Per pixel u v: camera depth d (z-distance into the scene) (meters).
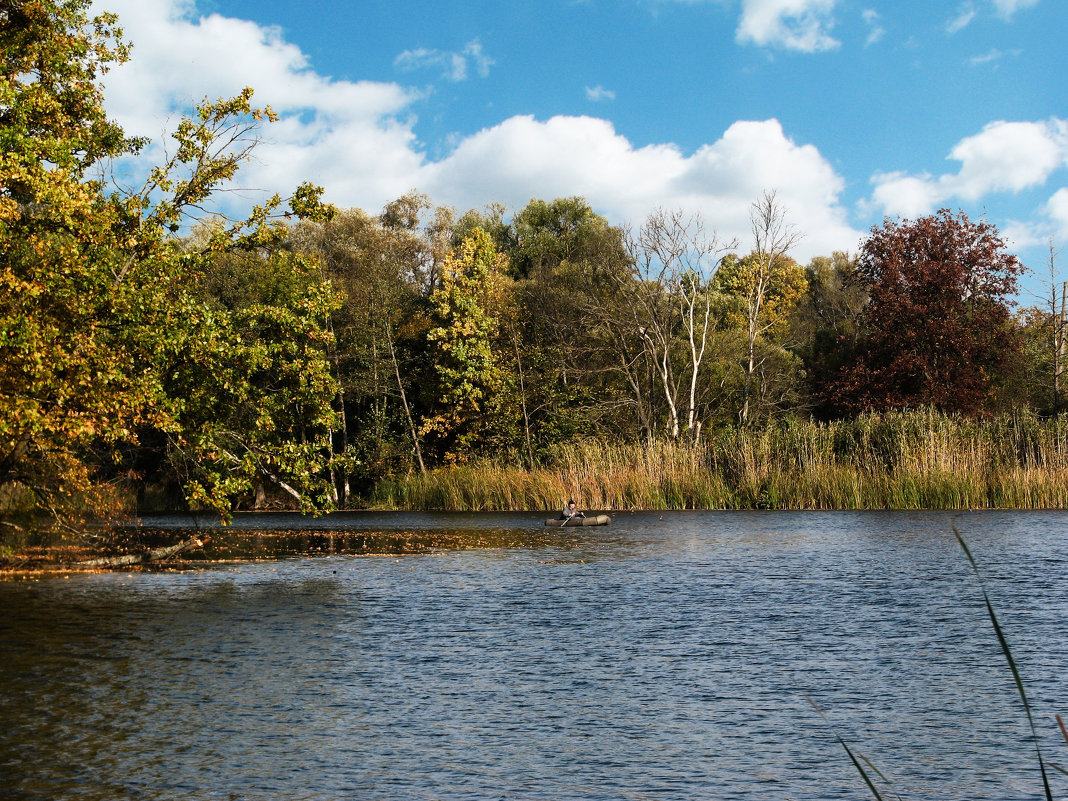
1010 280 54.22
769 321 72.12
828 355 64.12
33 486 21.38
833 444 40.25
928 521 30.88
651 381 56.47
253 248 24.73
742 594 16.88
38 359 16.97
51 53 23.92
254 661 11.63
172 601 16.50
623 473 41.78
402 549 26.20
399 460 55.28
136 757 8.02
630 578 19.23
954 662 11.38
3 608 15.69
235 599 16.70
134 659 11.73
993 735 8.61
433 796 7.16
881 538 26.25
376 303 56.25
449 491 46.97
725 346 58.19
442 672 11.06
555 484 42.72
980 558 21.19
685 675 10.89
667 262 54.28
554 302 59.41
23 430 18.14
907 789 7.28
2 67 23.11
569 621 14.37
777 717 9.23
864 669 11.09
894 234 55.47
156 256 21.59
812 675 10.84
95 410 18.53
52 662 11.55
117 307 19.16
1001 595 16.16
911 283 53.97
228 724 9.00
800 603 15.80
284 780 7.49
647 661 11.61
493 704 9.70
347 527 35.25
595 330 57.22
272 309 23.53
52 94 24.12
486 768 7.78
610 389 56.44
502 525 35.03
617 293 59.66
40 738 8.53
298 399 23.80
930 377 51.41
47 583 19.06
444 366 56.50
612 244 59.94
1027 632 13.04
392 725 8.99
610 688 10.32
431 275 66.50
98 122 24.98
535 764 7.88
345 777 7.56
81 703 9.67
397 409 57.09
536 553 24.52
